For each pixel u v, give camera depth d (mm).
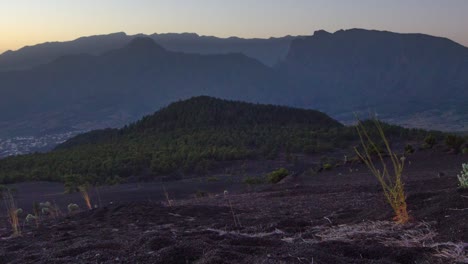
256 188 21578
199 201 14984
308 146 56469
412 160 23078
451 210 5609
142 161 51188
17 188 37156
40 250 6312
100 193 29672
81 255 5238
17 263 5434
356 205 9141
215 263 4285
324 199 11164
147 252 5137
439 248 4504
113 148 61969
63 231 8469
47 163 54312
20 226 10445
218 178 40219
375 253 4617
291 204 10852
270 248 4863
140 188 32969
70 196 27906
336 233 5684
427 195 6984
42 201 24297
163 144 62750
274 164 50125
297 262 4160
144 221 8984
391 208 6617
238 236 6051
